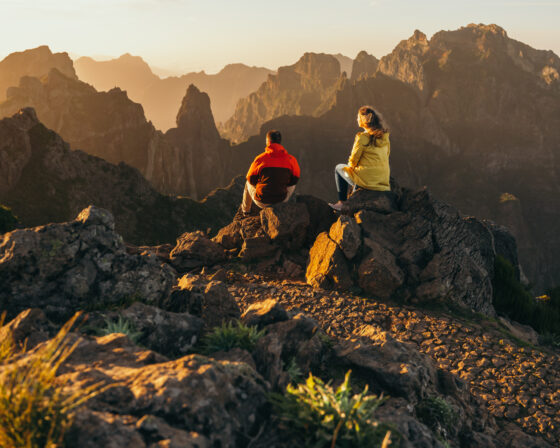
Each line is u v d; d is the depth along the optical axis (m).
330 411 3.13
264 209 11.27
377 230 9.82
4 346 3.41
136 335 4.12
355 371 5.05
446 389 5.50
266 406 3.31
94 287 4.71
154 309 4.61
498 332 8.22
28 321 3.82
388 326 8.18
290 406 3.22
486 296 9.80
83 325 4.23
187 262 11.14
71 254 4.63
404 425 3.69
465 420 5.14
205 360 3.36
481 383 6.62
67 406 2.59
